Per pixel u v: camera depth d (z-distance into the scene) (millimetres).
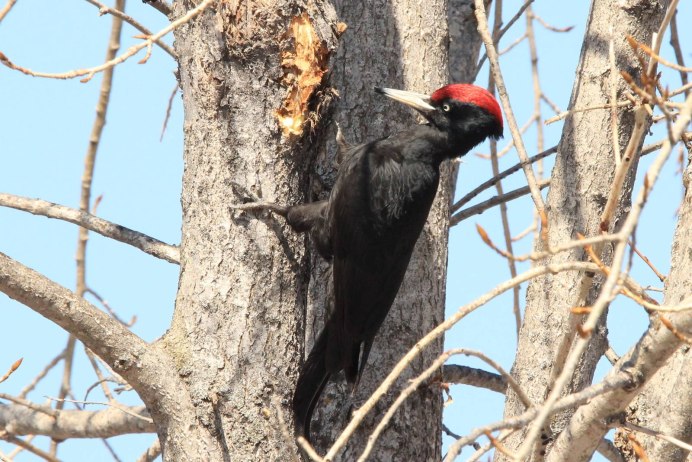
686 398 8852
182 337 9500
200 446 9117
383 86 11453
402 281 11023
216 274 9641
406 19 11617
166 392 9180
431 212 11492
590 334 5441
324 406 10656
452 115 11070
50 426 12938
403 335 10875
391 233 10703
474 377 12516
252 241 9742
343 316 10539
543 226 6609
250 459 9195
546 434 7773
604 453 10156
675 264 9797
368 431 10500
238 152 9891
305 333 10461
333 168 11609
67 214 10422
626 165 6762
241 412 9281
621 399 7223
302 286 10086
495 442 6164
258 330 9555
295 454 7754
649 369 7012
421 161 11031
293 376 9688
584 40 11172
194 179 9922
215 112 9922
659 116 10703
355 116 11414
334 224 10742
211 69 9891
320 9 10195
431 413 10797
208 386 9281
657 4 10852
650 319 7094
